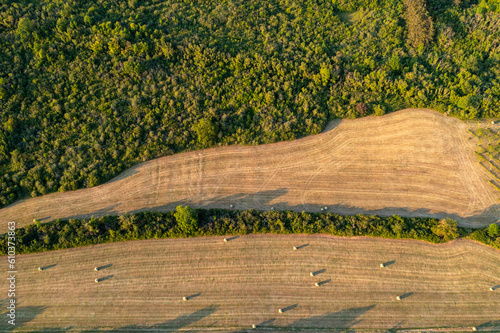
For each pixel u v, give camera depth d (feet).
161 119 204.95
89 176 186.19
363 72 220.64
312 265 161.79
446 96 212.43
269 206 181.06
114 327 148.77
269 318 149.59
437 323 147.74
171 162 196.95
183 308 152.46
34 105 198.90
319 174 192.03
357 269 160.45
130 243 168.66
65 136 195.21
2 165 186.70
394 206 180.04
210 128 196.34
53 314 152.05
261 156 199.41
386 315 149.38
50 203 181.37
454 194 182.70
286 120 207.92
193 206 181.68
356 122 211.20
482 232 165.48
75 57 213.66
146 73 214.69
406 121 209.87
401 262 161.79
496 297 153.48
